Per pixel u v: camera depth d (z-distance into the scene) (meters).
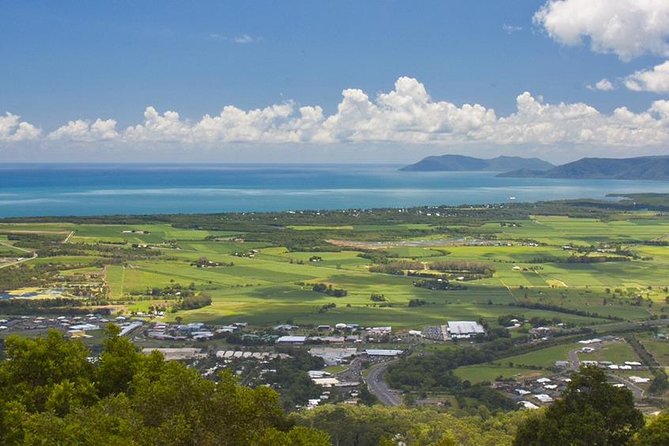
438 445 74.75
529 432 89.19
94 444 63.34
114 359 84.56
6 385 80.56
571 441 82.50
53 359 83.31
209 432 67.12
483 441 117.50
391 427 126.94
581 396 87.62
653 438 77.12
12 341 82.88
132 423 67.31
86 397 78.25
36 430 65.69
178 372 73.00
